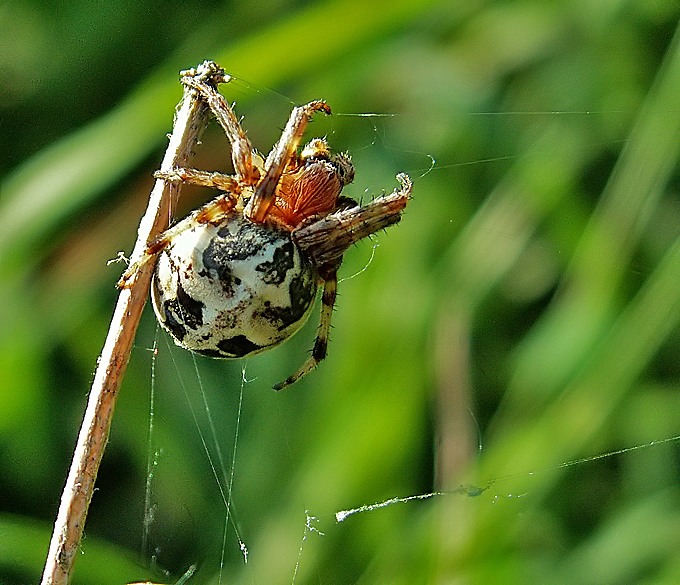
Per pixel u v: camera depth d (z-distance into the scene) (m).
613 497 0.18
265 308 0.16
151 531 0.18
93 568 0.17
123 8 0.19
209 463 0.18
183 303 0.16
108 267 0.18
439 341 0.18
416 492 0.18
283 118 0.18
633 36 0.19
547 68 0.19
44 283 0.18
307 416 0.18
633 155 0.18
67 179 0.18
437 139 0.19
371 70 0.18
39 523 0.18
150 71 0.19
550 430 0.18
